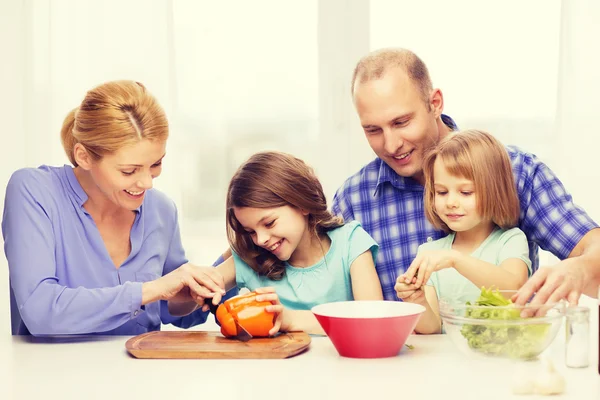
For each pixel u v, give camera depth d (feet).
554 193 6.22
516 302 4.75
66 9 9.03
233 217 6.00
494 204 5.85
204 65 9.25
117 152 5.20
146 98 5.35
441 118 6.80
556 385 3.60
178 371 4.20
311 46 9.19
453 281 6.08
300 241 6.05
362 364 4.29
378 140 6.14
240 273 6.21
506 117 8.89
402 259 6.51
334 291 6.03
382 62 6.03
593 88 8.60
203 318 6.52
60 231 5.64
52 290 5.22
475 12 8.87
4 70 9.04
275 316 5.06
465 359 4.39
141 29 9.01
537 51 8.82
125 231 5.94
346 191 6.79
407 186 6.48
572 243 6.03
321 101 9.19
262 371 4.16
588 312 4.22
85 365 4.42
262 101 9.25
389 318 4.33
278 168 5.75
